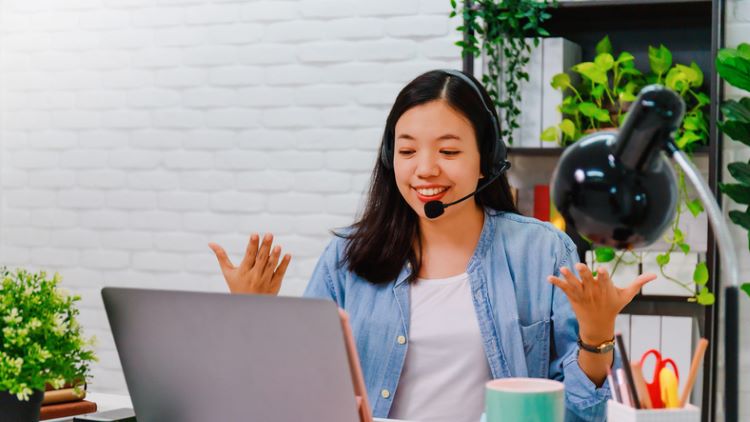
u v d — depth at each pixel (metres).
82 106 3.67
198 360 1.22
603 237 1.08
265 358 1.17
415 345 1.82
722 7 2.80
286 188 3.43
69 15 3.68
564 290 1.45
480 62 3.07
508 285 1.85
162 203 3.57
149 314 1.24
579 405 1.51
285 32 3.42
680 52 3.04
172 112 3.56
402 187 1.80
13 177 3.75
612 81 3.04
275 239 3.44
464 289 1.85
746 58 2.58
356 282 1.91
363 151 3.35
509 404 1.15
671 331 2.82
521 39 2.96
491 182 1.85
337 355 1.12
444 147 1.76
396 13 3.30
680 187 2.92
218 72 3.50
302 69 3.41
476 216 1.92
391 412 1.81
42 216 3.71
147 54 3.58
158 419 1.30
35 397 1.39
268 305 1.15
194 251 3.53
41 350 1.36
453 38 3.24
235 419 1.22
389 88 3.31
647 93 1.01
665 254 2.84
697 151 2.84
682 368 2.81
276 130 3.44
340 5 3.36
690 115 2.86
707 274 2.79
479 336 1.80
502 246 1.89
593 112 2.87
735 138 2.67
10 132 3.75
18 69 3.74
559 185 1.09
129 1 3.60
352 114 3.36
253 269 1.61
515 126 2.94
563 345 1.82
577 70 2.91
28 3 3.73
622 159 1.05
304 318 1.13
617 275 2.90
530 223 1.93
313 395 1.16
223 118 3.50
